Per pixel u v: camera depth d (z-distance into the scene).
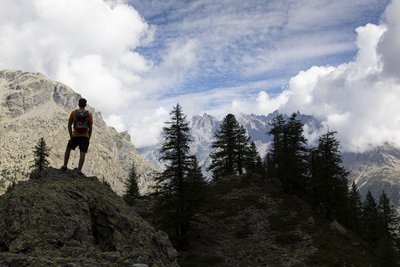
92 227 11.59
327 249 44.12
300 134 61.78
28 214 10.56
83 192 12.34
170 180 43.31
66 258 9.16
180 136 42.69
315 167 60.16
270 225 51.44
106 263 9.36
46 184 12.15
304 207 56.91
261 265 40.50
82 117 13.91
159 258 12.00
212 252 43.62
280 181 65.69
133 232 12.14
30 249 9.62
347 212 65.81
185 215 42.81
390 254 47.06
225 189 64.50
